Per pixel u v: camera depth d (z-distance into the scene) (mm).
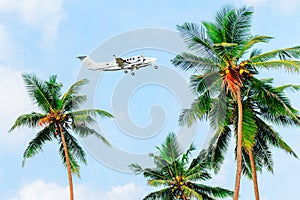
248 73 26812
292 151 30250
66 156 33750
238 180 25422
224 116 26469
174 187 39188
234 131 29047
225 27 27547
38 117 34656
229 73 26609
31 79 34500
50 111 34469
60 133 34969
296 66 25641
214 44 25297
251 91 29188
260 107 30422
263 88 27453
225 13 27719
